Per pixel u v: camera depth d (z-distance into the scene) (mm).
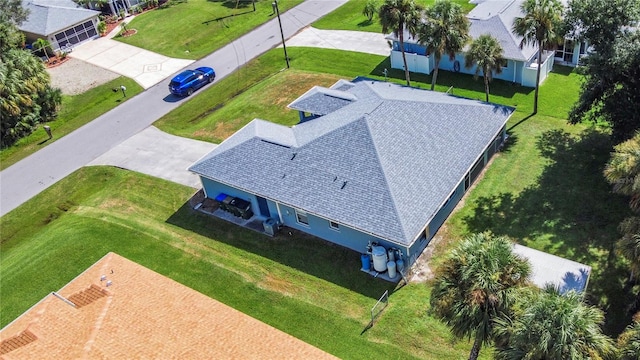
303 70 50750
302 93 46562
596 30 31609
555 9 34438
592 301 24859
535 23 35000
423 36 38500
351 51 53062
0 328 27594
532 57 43188
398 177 29047
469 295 17859
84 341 19516
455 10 37906
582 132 36719
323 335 25047
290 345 20203
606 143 35062
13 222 36156
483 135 33312
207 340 20156
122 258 26078
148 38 60812
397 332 24625
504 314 17766
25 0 63094
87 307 22156
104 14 67875
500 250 18688
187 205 35031
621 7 30141
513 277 18328
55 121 48000
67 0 65750
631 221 22219
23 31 59031
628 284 25266
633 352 16328
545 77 44469
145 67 55031
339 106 35594
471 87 44906
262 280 28578
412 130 31719
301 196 30031
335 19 61000
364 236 28438
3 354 19812
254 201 32531
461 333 18672
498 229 29781
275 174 31609
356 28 57969
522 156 35312
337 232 29625
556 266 25125
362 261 28297
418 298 26203
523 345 16375
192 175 37938
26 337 20812
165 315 21375
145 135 43875
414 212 27719
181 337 20172
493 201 31828
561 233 28828
